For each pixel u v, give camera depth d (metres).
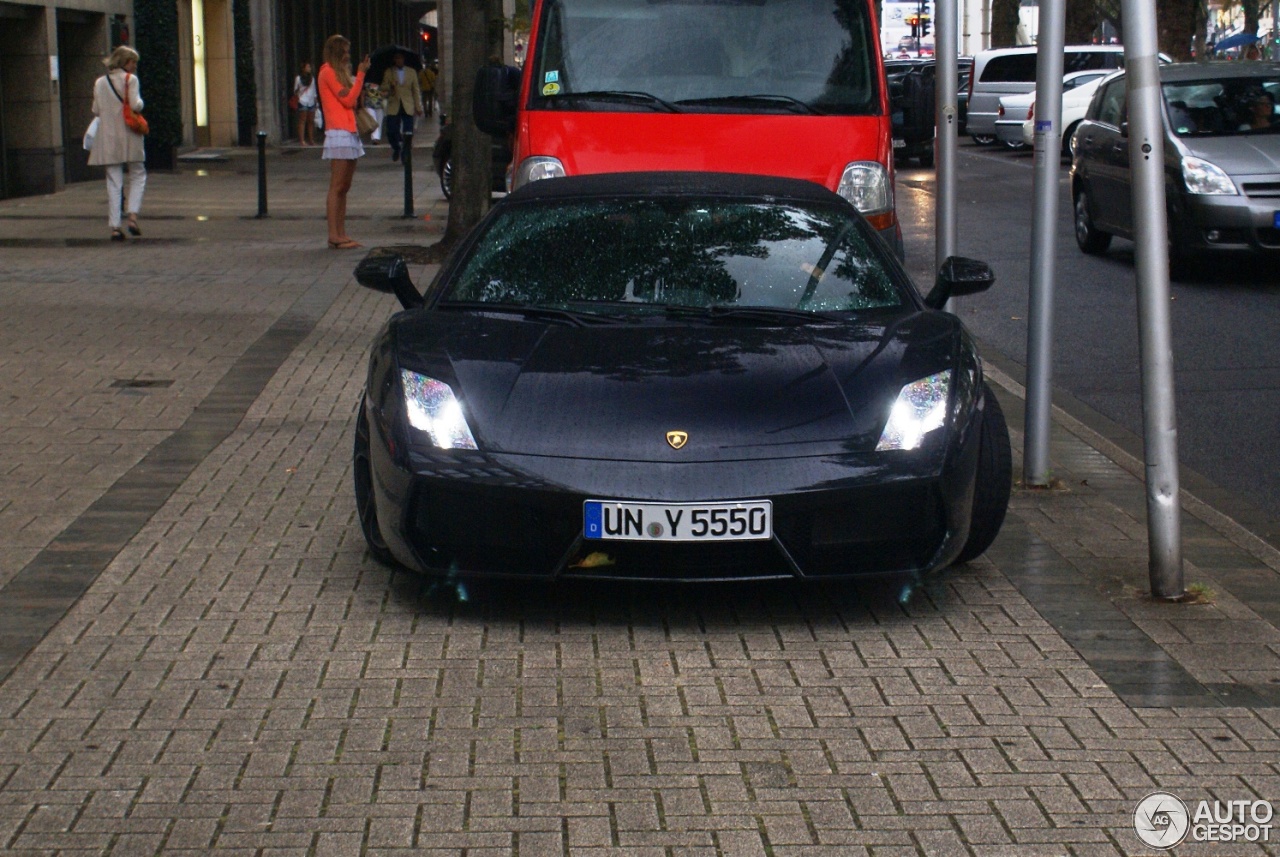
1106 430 8.70
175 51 28.52
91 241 16.95
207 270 14.48
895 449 5.14
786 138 9.08
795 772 4.09
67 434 8.03
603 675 4.79
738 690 4.66
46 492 6.89
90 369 9.74
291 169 29.44
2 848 3.64
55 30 23.98
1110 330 11.86
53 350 10.36
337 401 8.91
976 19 57.66
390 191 24.20
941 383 5.39
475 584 5.66
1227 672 4.83
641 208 6.48
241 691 4.63
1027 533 6.39
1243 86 14.80
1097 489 7.15
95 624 5.20
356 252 15.92
